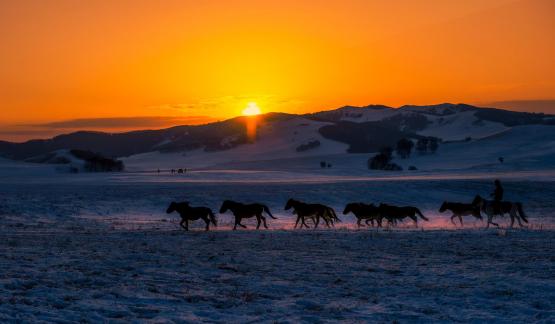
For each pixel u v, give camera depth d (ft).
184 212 92.84
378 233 83.82
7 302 33.86
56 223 110.22
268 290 40.68
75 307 33.50
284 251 63.00
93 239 75.66
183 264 52.47
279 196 181.27
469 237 76.38
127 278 44.55
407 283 43.09
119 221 117.91
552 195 218.38
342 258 57.00
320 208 100.89
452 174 392.88
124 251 62.03
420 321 31.37
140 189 215.31
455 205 106.83
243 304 35.73
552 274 45.09
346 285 42.52
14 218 114.83
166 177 352.49
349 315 32.96
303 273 47.98
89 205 143.64
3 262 50.98
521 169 447.83
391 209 102.94
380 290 40.55
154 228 99.66
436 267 50.44
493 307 34.47
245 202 166.50
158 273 47.24
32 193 186.19
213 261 54.85
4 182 306.96
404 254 59.93
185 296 37.81
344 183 249.96
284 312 33.71
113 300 36.11
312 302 36.24
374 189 211.61
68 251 61.31
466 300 36.47
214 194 182.60
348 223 124.16
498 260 53.88
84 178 351.25
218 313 32.99
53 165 632.79
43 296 36.63
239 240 75.15
